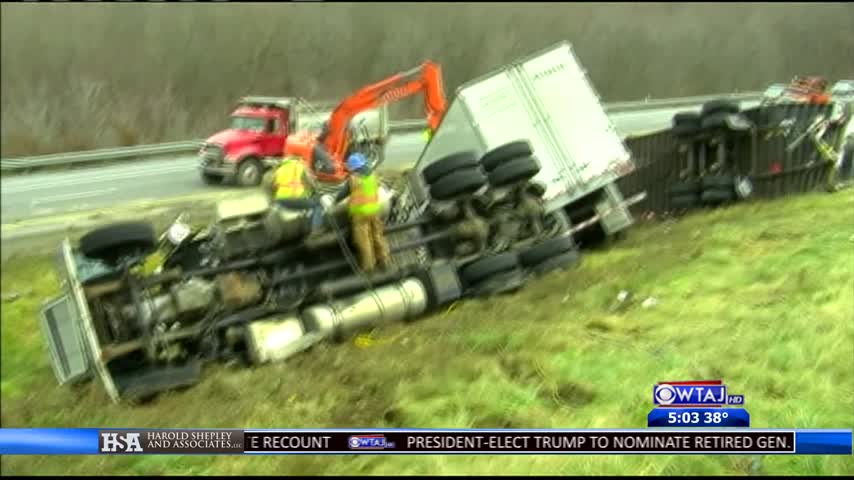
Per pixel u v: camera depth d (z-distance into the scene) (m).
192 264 9.52
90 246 8.46
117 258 8.58
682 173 14.10
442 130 12.30
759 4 44.53
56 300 8.88
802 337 6.63
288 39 49.53
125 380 8.22
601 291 8.97
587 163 12.51
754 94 22.11
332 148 19.91
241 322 9.11
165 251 9.55
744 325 7.06
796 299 7.50
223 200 9.57
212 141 25.53
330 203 9.91
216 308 9.03
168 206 21.02
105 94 42.88
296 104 25.58
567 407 6.12
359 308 9.41
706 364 6.41
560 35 53.56
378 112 21.38
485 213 11.18
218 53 47.34
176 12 48.50
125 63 45.09
